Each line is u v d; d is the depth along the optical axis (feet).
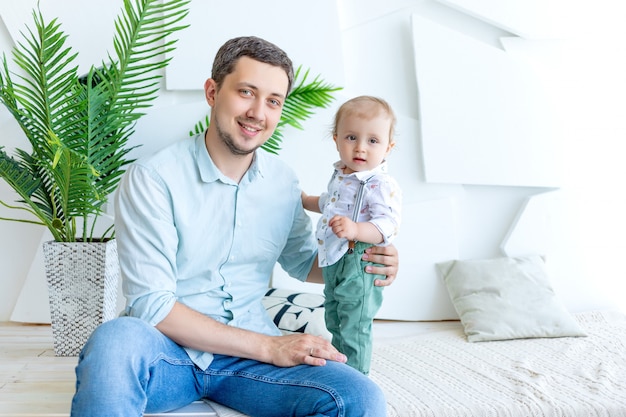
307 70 8.55
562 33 8.85
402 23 8.91
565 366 6.72
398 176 9.01
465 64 8.84
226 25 8.46
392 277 5.79
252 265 5.68
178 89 8.47
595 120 9.04
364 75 8.91
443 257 8.99
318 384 4.65
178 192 5.26
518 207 9.18
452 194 9.10
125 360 4.38
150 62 8.46
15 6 8.09
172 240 5.16
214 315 5.43
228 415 5.06
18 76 7.82
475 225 9.17
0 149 8.14
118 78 7.35
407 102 8.97
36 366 6.93
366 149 5.74
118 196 5.24
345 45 8.85
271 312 7.66
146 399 4.51
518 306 8.20
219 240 5.40
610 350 7.30
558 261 9.01
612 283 9.04
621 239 9.07
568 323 8.03
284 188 5.81
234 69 5.16
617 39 8.96
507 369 6.61
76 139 7.41
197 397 5.24
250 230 5.54
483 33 8.97
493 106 8.89
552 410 5.46
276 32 8.55
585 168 9.05
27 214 8.55
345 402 4.49
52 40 7.04
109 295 7.53
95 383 4.25
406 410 5.44
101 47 8.33
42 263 8.50
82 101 7.19
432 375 6.45
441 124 8.86
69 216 7.53
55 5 8.21
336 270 5.80
